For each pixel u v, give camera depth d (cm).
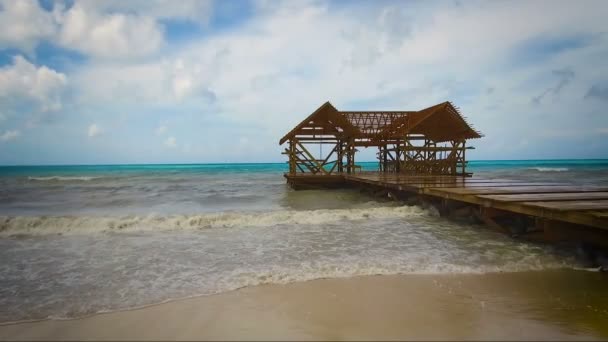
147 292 548
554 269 661
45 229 1024
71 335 412
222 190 2436
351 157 2441
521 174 4638
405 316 454
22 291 556
